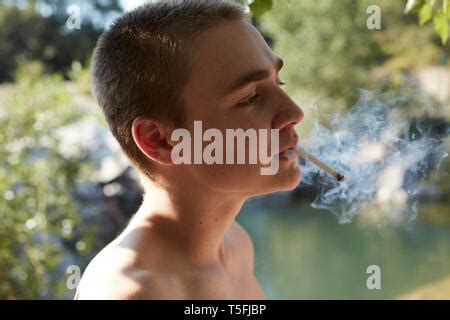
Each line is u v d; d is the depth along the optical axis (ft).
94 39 17.39
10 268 9.31
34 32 17.67
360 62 17.22
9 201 9.61
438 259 14.37
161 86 2.81
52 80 11.42
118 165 15.62
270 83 2.83
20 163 10.14
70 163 11.14
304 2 17.74
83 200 14.94
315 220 19.06
